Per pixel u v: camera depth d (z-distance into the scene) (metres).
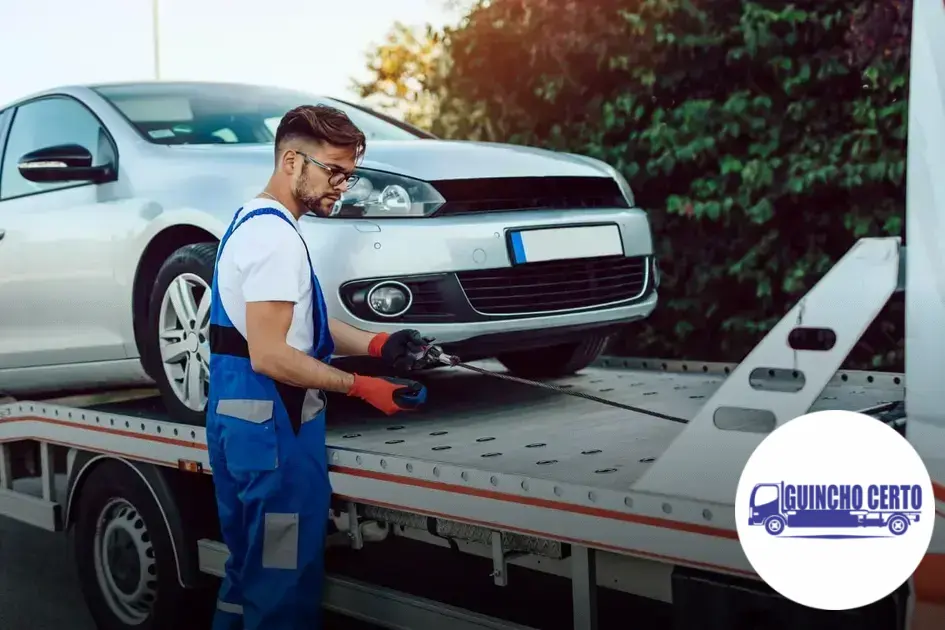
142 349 4.10
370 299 3.40
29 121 4.90
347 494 2.88
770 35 5.94
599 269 3.86
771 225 6.12
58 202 4.48
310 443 2.83
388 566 3.23
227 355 2.79
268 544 2.78
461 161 3.72
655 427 3.15
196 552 3.50
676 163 6.26
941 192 1.89
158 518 3.57
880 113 5.62
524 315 3.62
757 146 6.03
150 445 3.50
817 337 2.14
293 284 2.69
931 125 1.91
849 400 3.31
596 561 2.38
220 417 2.78
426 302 3.49
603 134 6.62
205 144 4.25
